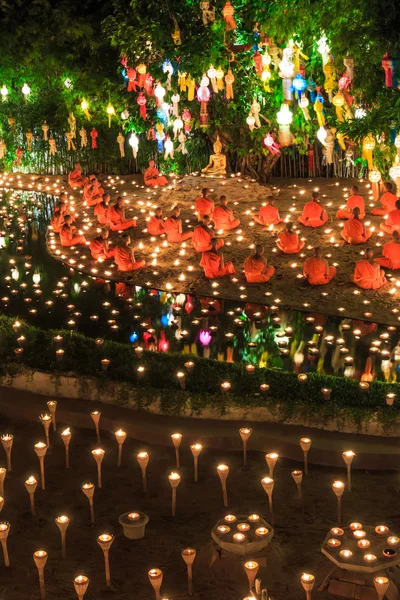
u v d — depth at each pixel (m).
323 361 11.16
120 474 8.57
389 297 13.67
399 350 11.52
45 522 7.74
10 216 21.77
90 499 7.60
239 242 17.47
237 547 6.70
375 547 6.49
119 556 7.16
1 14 28.17
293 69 16.09
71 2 26.70
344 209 19.05
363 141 15.28
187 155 26.11
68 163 28.64
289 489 8.18
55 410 9.49
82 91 27.34
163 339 12.24
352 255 16.16
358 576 6.43
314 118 22.00
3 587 6.75
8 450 8.57
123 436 8.53
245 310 13.44
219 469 7.76
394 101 14.45
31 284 15.30
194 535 7.44
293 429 8.95
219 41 21.05
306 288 14.27
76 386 9.88
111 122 27.69
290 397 9.20
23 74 28.55
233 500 8.02
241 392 9.38
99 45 26.69
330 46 16.45
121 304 14.01
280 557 6.92
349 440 8.71
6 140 29.53
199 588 6.65
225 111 23.06
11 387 10.18
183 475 8.51
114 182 25.97
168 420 9.27
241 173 24.69
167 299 14.17
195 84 22.41
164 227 17.55
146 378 9.77
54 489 8.33
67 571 6.96
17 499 8.14
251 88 22.27
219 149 23.41
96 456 8.14
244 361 11.27
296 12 18.03
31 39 27.34
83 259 16.78
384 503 7.89
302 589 6.59
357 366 10.92
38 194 25.44
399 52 13.95
